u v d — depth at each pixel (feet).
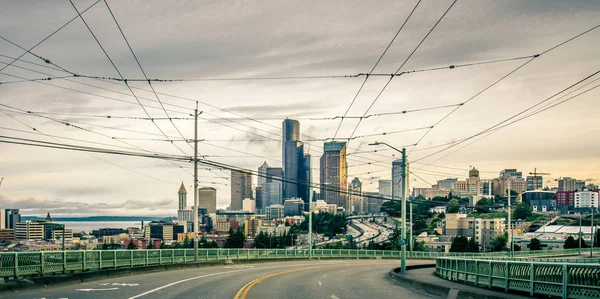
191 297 65.62
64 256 89.86
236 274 116.88
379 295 76.13
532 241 488.02
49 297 63.41
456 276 91.40
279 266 166.50
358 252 278.05
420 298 73.31
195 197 151.02
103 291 71.31
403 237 124.98
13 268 76.54
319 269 152.56
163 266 126.52
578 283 53.47
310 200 234.99
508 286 67.72
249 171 148.66
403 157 127.13
